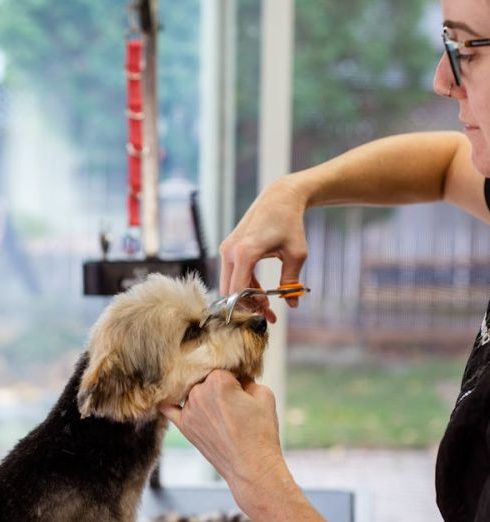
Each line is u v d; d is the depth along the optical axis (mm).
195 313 1759
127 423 1711
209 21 3561
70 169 3670
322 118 3650
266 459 1308
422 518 3641
